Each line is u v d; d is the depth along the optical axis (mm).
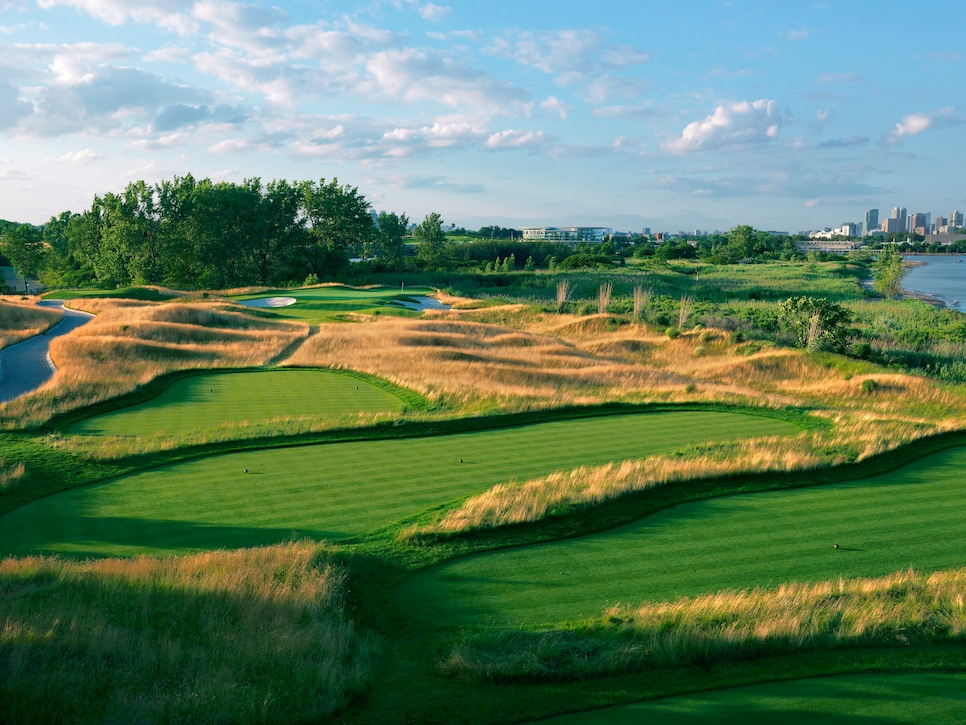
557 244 191875
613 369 40719
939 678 9180
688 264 169250
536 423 27344
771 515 16562
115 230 100500
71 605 10281
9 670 8234
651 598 12227
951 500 17672
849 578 13008
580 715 8250
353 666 9281
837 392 37406
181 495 18188
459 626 11188
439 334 48625
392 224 145500
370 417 26672
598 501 17016
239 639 9711
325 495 18188
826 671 9344
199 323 54438
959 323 57875
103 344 40469
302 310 67062
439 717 8227
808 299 49688
